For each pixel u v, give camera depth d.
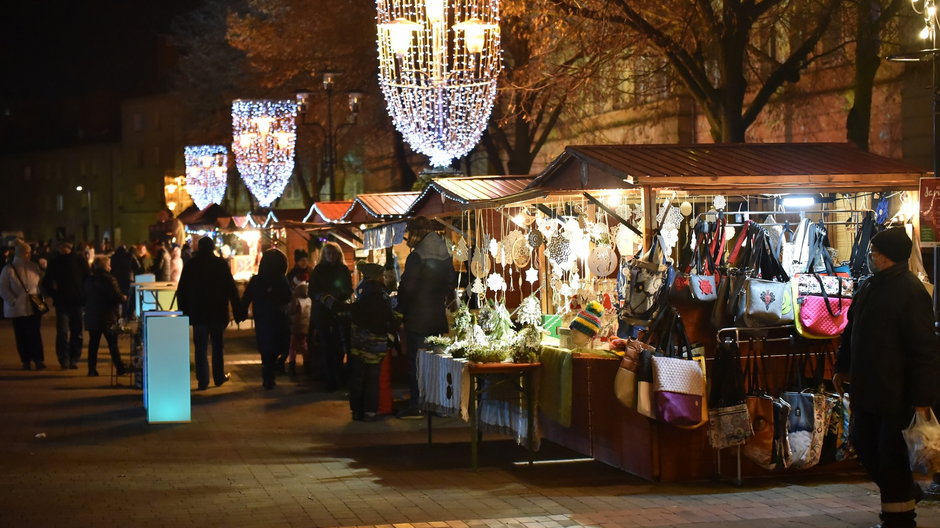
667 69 20.50
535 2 18.00
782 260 9.34
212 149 42.94
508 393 10.06
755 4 16.14
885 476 6.75
